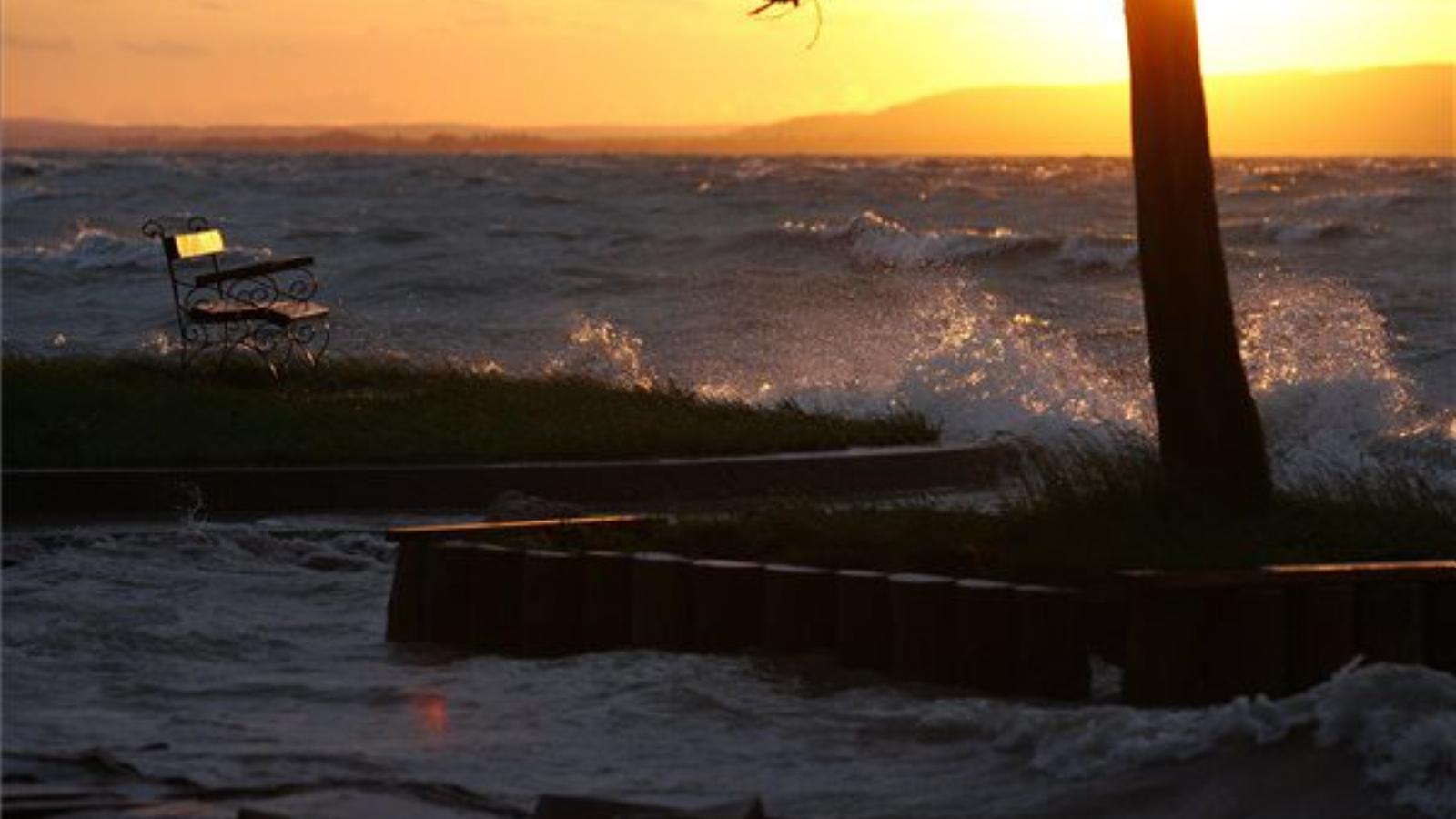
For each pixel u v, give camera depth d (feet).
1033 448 142.00
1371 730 56.80
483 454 126.31
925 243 478.18
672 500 124.88
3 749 62.59
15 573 98.89
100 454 121.19
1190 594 69.77
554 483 122.72
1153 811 55.77
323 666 80.38
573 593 83.05
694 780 60.95
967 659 74.23
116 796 57.16
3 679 75.25
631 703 71.67
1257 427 87.76
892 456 132.36
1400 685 58.08
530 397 154.10
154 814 54.85
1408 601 73.26
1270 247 518.37
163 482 118.21
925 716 67.36
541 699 73.15
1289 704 59.52
